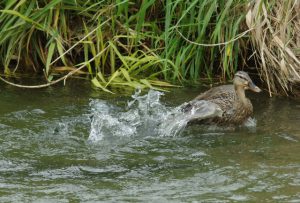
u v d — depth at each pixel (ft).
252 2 52.54
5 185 38.04
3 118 47.42
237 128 48.29
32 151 42.73
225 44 53.26
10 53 55.31
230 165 41.39
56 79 55.16
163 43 56.08
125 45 55.93
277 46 52.65
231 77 56.08
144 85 53.88
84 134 45.68
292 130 47.57
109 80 54.39
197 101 48.93
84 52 55.88
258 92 53.42
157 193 37.58
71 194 37.24
